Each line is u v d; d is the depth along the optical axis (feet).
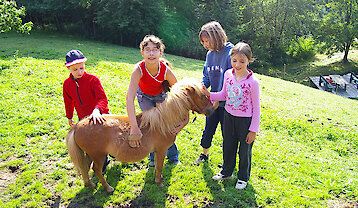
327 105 35.47
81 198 12.44
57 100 23.98
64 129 18.85
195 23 95.66
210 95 13.44
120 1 78.38
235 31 93.97
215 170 15.29
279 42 120.26
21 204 11.90
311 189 14.06
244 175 13.50
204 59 89.25
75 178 13.97
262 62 109.60
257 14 111.86
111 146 11.59
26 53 42.73
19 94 24.16
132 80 11.74
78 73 11.94
